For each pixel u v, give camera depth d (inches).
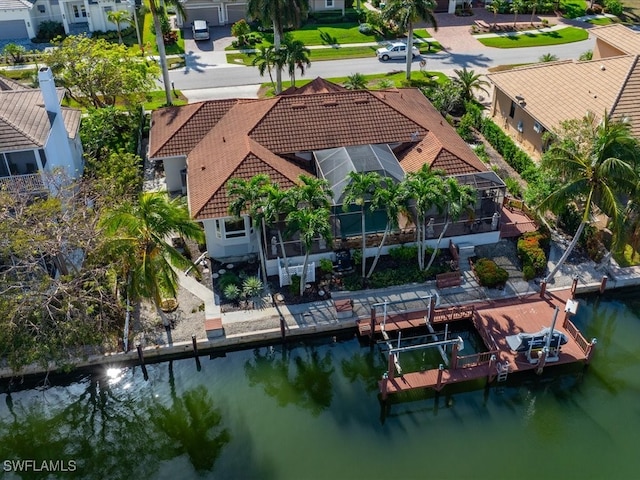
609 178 1159.6
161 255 1115.9
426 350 1236.5
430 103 1822.1
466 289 1327.5
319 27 2810.0
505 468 1016.2
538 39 2719.0
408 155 1536.7
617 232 1181.7
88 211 1235.9
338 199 1349.7
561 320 1254.9
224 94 2181.3
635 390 1159.6
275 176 1398.9
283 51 1966.0
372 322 1211.2
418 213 1233.4
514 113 1875.0
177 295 1309.1
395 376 1160.8
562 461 1029.2
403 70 2386.8
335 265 1364.4
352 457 1040.8
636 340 1264.8
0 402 1165.1
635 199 1204.5
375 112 1596.9
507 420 1104.2
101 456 1071.0
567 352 1182.9
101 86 1855.3
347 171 1403.8
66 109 1707.7
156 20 1979.6
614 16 3048.7
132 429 1111.0
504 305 1290.6
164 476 1025.5
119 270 1190.9
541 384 1177.4
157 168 1760.6
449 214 1325.0
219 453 1055.6
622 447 1053.8
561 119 1660.9
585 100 1686.8
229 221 1364.4
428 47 2613.2
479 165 1487.5
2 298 1111.6
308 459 1035.9
